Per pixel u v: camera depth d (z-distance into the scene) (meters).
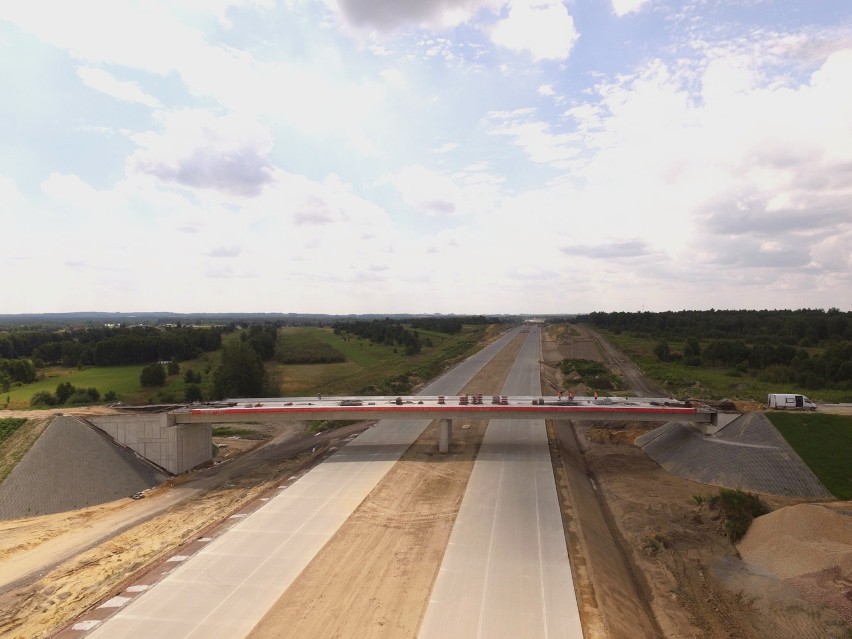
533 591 33.12
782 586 33.47
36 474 54.44
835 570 33.25
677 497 50.75
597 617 30.48
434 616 30.36
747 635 30.50
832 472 50.16
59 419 61.81
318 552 38.53
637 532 44.16
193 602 31.92
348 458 62.47
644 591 36.34
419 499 49.06
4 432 60.22
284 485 53.38
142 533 45.88
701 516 45.47
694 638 30.25
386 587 33.62
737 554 39.53
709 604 33.59
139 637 28.50
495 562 36.88
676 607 33.38
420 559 37.38
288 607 31.36
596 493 55.56
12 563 40.91
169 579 34.75
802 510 39.19
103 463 58.91
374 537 41.03
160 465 64.25
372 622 29.80
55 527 48.03
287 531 42.22
